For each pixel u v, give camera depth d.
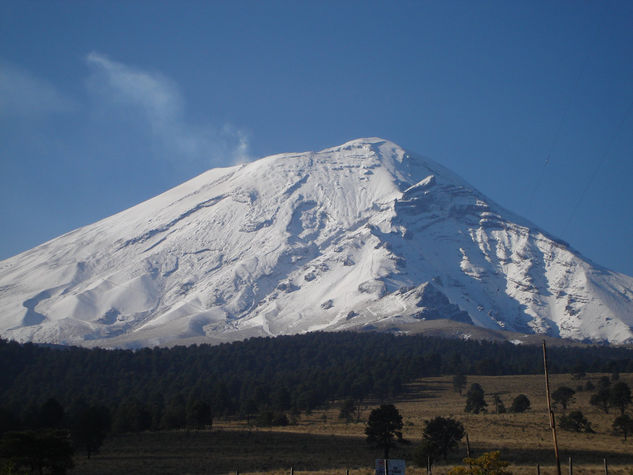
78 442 145.38
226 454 142.25
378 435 137.88
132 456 144.00
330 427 193.38
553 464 117.44
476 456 127.06
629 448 136.25
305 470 117.50
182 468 124.81
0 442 114.62
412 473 106.62
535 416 191.50
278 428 196.00
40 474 112.19
